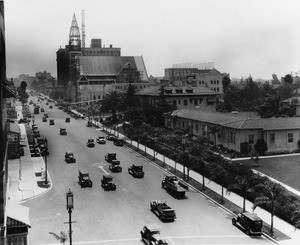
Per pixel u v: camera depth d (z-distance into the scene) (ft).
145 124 331.36
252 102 458.91
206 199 166.91
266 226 132.57
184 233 127.95
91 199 166.61
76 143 314.35
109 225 135.74
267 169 203.31
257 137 243.40
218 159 199.93
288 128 243.60
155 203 148.56
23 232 112.47
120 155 266.36
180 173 211.41
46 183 189.26
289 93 518.37
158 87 448.24
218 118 279.69
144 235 119.96
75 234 127.44
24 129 391.04
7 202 134.82
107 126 416.87
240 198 164.14
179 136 281.95
